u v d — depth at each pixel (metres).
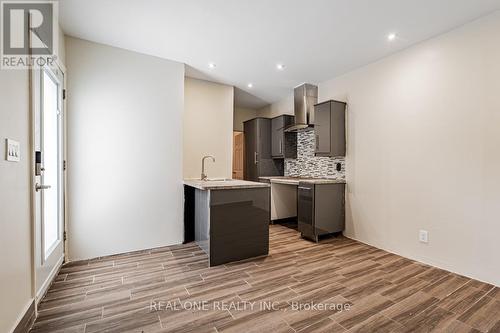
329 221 3.54
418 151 2.73
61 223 2.45
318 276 2.35
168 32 2.55
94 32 2.55
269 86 4.29
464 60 2.35
